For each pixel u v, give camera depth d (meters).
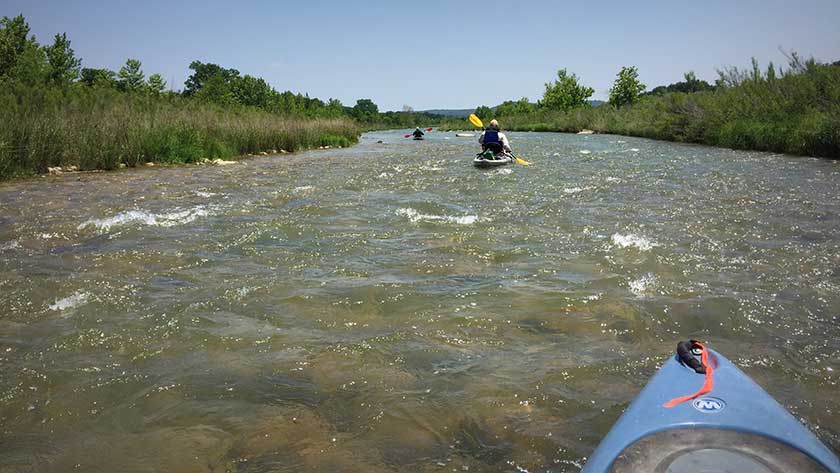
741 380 2.32
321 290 4.57
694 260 5.18
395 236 6.39
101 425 2.71
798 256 5.24
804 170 11.60
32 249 5.94
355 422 2.69
